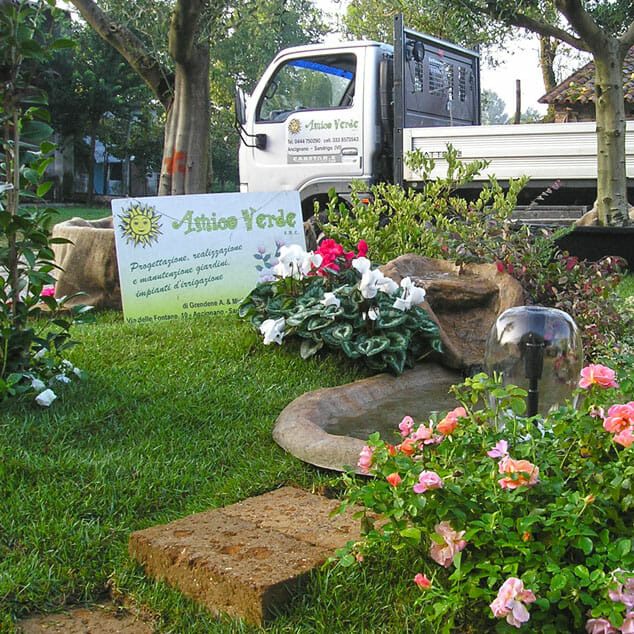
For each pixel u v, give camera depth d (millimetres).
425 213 6957
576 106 20969
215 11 9758
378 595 2492
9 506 3080
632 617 2049
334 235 6738
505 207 6918
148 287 6562
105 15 10328
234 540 2773
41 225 4301
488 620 2336
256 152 10820
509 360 3428
